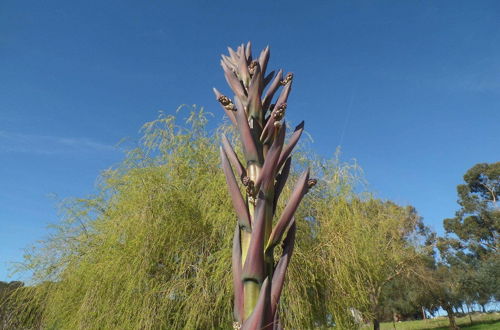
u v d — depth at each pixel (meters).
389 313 26.73
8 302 8.10
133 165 7.83
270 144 1.66
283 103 1.66
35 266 7.96
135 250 6.48
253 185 1.47
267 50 2.11
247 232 1.45
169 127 8.03
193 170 7.81
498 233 32.47
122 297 6.31
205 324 6.17
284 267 1.42
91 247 7.70
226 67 1.93
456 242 32.03
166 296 6.20
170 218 6.91
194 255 6.67
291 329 5.84
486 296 24.02
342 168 7.87
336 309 6.68
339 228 7.11
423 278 19.34
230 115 1.85
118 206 7.48
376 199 8.41
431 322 30.00
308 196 7.59
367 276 7.23
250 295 1.33
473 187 37.75
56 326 7.58
